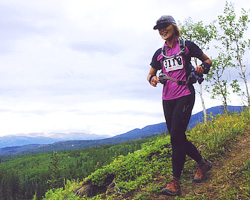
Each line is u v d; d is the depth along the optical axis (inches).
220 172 144.4
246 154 154.9
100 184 196.9
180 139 127.2
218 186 131.9
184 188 141.6
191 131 246.8
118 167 199.3
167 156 192.2
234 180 131.9
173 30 128.4
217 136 191.9
